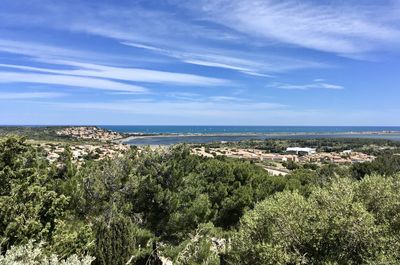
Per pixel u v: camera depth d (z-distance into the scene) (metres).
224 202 22.23
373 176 13.37
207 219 19.53
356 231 10.30
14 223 9.08
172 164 17.84
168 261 14.36
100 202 14.86
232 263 12.23
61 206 10.92
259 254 10.70
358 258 10.38
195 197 18.39
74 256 7.75
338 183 13.01
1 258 6.83
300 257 10.48
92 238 11.66
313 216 11.27
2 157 10.23
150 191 16.59
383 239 10.04
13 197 9.68
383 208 11.90
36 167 12.45
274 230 11.32
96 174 16.17
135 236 13.86
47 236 9.94
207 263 12.09
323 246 10.81
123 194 16.38
